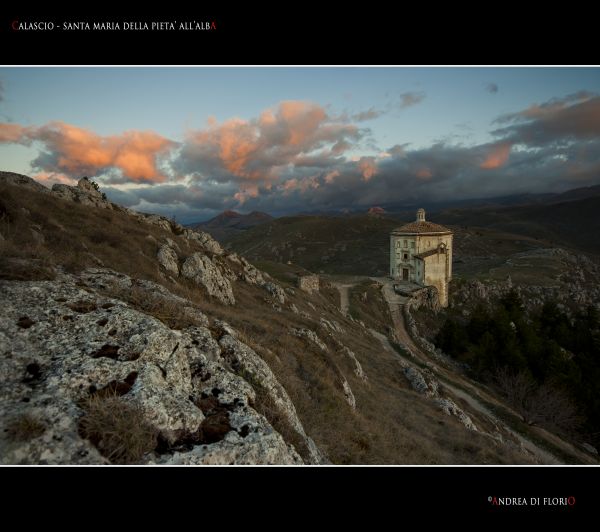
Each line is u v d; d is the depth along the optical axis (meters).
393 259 105.88
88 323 7.68
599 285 123.44
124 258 27.59
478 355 59.09
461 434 23.31
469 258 181.12
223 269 45.31
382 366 38.72
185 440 5.89
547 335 76.81
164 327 8.01
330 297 75.19
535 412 40.56
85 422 5.43
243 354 9.55
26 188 33.00
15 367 6.27
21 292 8.26
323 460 9.18
